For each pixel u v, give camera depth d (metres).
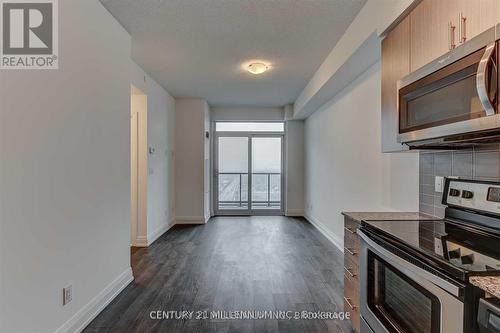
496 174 1.60
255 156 7.17
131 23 2.84
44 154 1.81
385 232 1.65
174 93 5.64
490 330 0.95
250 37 3.17
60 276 1.94
